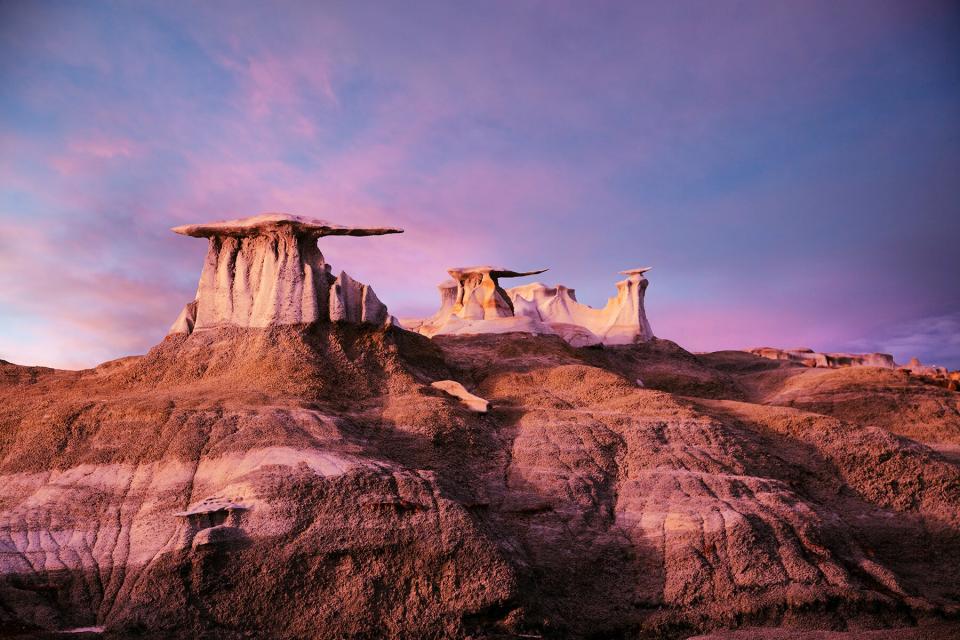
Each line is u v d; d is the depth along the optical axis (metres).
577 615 31.61
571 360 57.91
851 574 33.44
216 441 34.50
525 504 36.75
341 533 29.22
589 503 37.19
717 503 35.91
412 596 28.28
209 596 27.28
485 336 63.44
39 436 35.72
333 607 27.50
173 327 48.38
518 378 52.78
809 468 42.38
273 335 45.28
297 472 31.34
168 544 28.89
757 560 32.84
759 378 74.44
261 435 34.47
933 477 40.97
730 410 48.94
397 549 29.17
